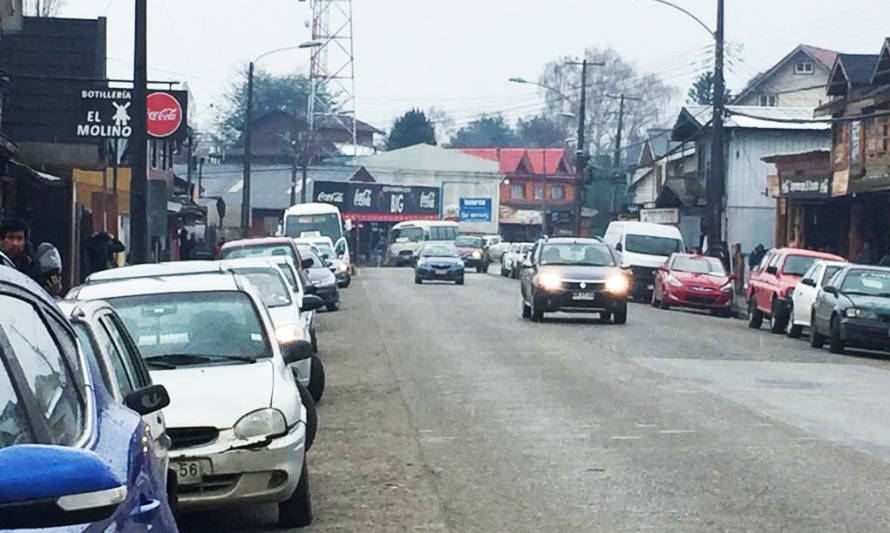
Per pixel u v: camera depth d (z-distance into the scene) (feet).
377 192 303.89
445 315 120.06
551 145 549.54
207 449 31.99
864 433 50.21
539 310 109.09
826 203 178.50
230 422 32.37
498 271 280.51
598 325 108.06
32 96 116.26
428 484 40.04
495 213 328.70
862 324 88.79
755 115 210.18
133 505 16.56
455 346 87.45
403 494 38.58
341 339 93.71
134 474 17.04
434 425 52.13
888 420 54.19
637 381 67.15
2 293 16.10
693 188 214.28
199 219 193.06
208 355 36.99
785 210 188.85
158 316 38.27
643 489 38.96
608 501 37.24
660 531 33.40
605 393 62.08
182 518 35.63
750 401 59.67
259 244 103.91
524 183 373.20
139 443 18.20
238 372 34.99
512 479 40.68
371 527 34.24
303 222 211.00
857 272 93.81
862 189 152.56
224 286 39.81
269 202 310.04
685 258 146.61
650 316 125.08
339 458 44.73
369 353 82.79
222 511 36.65
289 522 34.37
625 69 459.32
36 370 16.25
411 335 96.94
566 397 60.64
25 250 52.90
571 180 372.58
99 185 137.90
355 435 49.70
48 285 52.34
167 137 101.65
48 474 13.24
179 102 101.60
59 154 113.91
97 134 101.09
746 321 132.77
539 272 109.81
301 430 33.88
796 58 282.97
